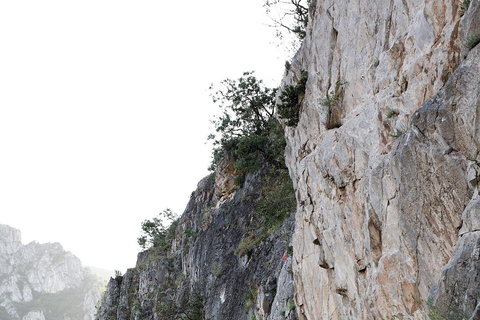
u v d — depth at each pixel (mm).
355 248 12570
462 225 7422
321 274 16062
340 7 15578
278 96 21328
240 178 42781
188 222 56938
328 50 16297
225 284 34938
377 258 10695
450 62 9086
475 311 5770
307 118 17609
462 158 7797
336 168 13586
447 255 8047
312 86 17375
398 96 11000
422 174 8586
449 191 8016
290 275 22172
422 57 10125
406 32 11320
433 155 8320
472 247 6711
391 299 9656
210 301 36812
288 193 31594
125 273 69250
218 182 46312
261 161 38719
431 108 8430
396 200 9891
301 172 17641
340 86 14891
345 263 13438
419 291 8750
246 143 37562
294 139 20172
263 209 32906
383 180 10438
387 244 10148
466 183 7688
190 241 51656
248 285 30172
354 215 12648
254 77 41906
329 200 14625
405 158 8953
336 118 14977
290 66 20766
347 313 13656
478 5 8180
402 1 11688
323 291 15820
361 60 13672
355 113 13555
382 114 11422
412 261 9023
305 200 17562
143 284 58719
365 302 10969
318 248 16625
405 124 10273
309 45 18734
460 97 7918
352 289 12961
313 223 16469
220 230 41344
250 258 32594
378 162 10891
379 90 12141
